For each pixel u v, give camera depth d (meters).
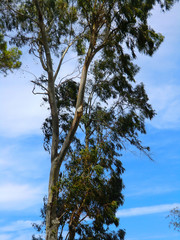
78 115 15.56
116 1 16.14
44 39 16.42
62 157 15.26
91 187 14.52
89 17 17.44
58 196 14.99
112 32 16.98
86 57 16.58
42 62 17.17
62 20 18.67
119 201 19.27
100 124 19.50
